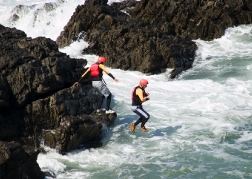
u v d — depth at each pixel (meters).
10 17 93.62
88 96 46.28
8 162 32.12
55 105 42.81
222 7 83.38
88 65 69.00
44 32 90.12
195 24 80.94
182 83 61.75
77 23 77.25
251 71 64.62
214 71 66.19
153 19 82.62
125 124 47.12
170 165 38.53
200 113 50.06
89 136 42.56
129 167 38.34
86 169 38.06
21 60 43.59
